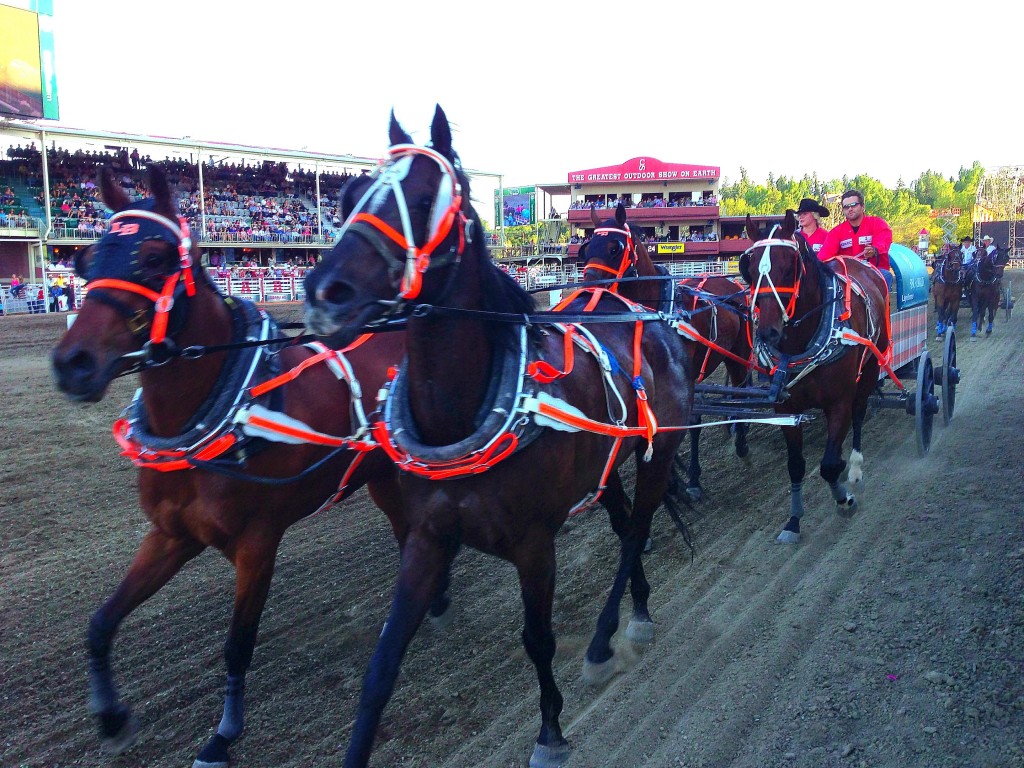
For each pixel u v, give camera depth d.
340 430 3.74
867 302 6.21
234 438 3.26
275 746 3.50
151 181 3.16
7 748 3.45
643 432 3.67
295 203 32.72
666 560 5.39
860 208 7.49
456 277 2.77
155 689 3.90
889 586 4.74
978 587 4.58
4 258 24.84
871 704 3.61
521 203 53.72
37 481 6.92
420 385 2.85
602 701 3.79
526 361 2.99
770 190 97.19
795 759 3.29
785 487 6.85
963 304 22.44
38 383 11.11
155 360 3.09
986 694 3.59
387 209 2.49
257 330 3.57
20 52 25.08
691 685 3.87
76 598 4.82
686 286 6.80
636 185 41.66
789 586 4.89
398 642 2.79
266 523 3.52
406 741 3.52
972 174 124.19
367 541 5.78
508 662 4.17
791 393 5.74
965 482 6.45
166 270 3.09
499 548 3.04
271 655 4.23
